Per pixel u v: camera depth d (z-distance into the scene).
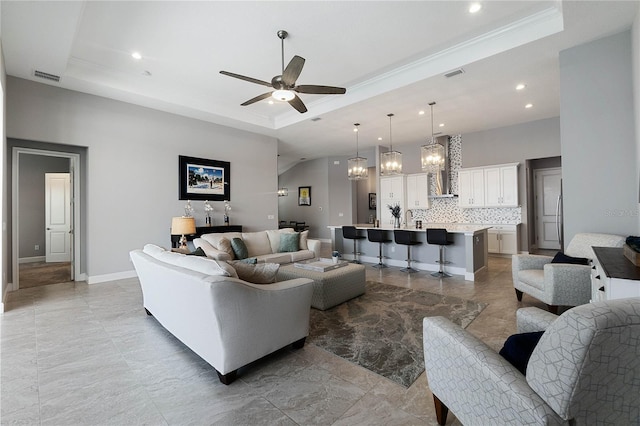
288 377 2.04
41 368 2.17
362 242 6.63
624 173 3.07
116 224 4.96
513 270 3.67
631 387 0.90
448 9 3.12
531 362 0.99
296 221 11.58
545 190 7.64
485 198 7.11
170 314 2.51
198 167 5.99
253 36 3.55
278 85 3.30
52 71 3.93
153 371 2.13
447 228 5.40
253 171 7.02
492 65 3.88
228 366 1.94
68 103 4.52
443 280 4.79
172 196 5.62
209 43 3.69
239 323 1.97
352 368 2.15
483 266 5.39
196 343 2.17
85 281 4.85
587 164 3.28
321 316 3.21
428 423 1.59
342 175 10.41
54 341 2.62
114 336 2.73
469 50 3.80
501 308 3.38
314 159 10.98
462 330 1.39
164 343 2.58
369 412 1.69
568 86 3.41
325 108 5.72
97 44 3.71
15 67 3.82
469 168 7.32
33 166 6.73
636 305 0.85
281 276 3.82
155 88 4.95
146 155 5.30
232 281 1.91
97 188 4.78
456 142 7.77
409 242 5.45
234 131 6.67
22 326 2.97
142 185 5.25
